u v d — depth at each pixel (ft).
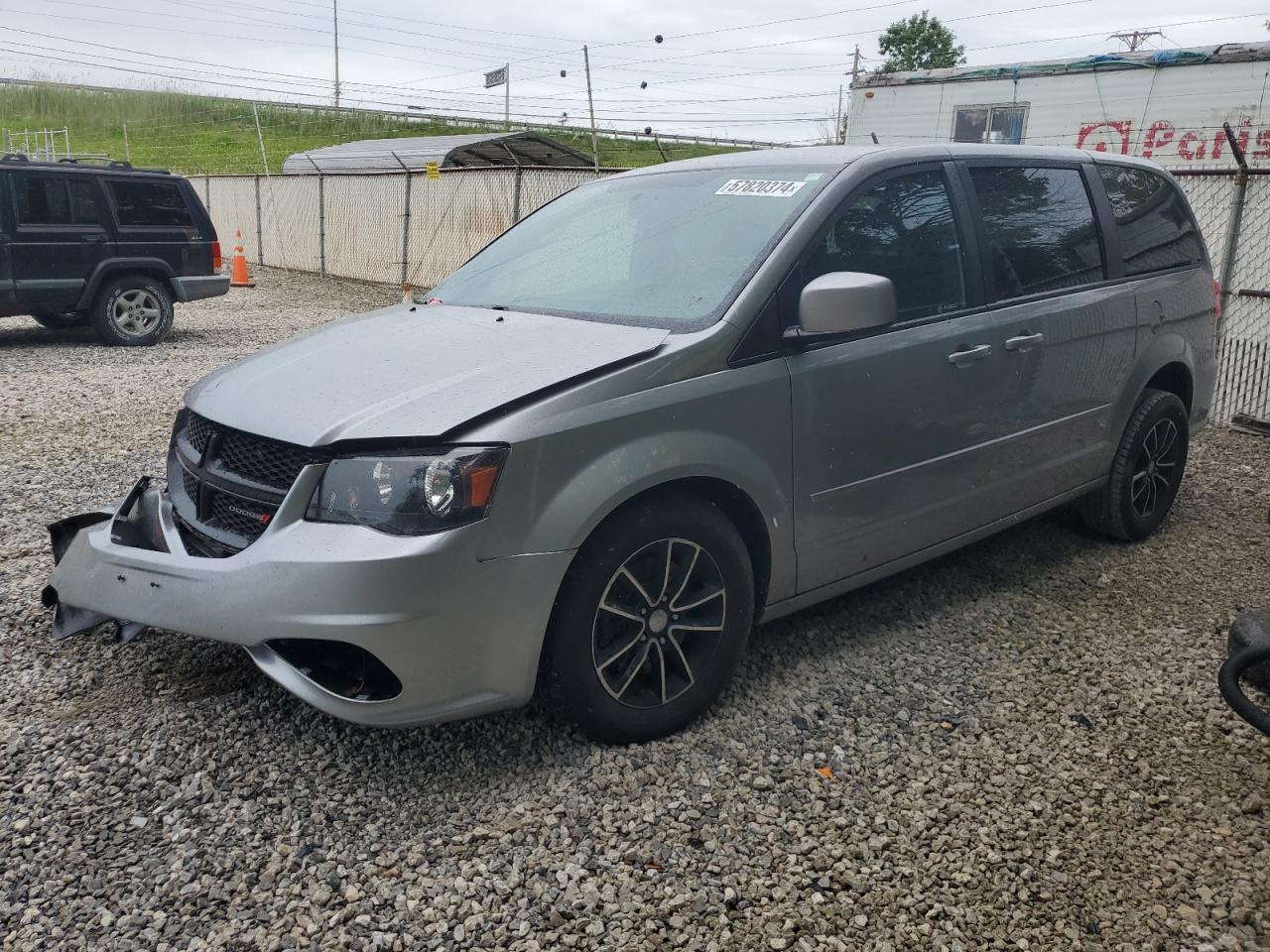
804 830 9.06
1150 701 11.46
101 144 144.87
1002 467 13.43
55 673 11.55
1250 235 25.44
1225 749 10.52
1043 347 13.55
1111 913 8.14
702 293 10.98
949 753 10.34
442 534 8.64
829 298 10.28
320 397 9.77
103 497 18.30
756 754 10.21
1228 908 8.21
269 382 10.43
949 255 12.72
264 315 47.09
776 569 11.00
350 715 8.87
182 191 38.29
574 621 9.41
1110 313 14.78
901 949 7.72
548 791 9.50
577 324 11.03
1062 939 7.86
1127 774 10.05
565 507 9.11
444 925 7.86
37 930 7.71
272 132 162.40
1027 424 13.64
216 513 9.93
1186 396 17.10
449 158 75.15
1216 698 11.55
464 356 10.28
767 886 8.36
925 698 11.41
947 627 13.28
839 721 10.87
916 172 12.60
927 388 12.07
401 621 8.61
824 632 13.03
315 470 9.04
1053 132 51.13
